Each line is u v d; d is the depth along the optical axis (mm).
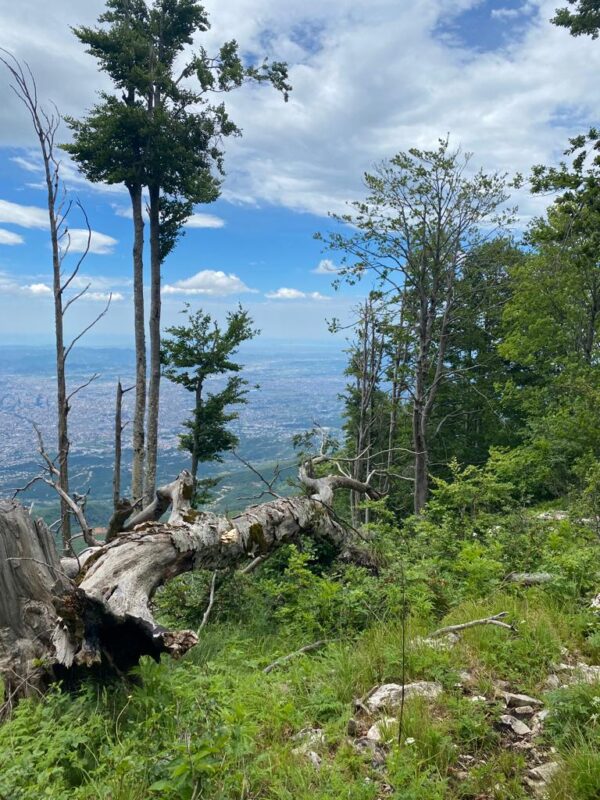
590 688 3729
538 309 22109
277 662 4711
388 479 25391
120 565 5137
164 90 20484
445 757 3232
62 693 4266
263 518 7352
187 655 5152
